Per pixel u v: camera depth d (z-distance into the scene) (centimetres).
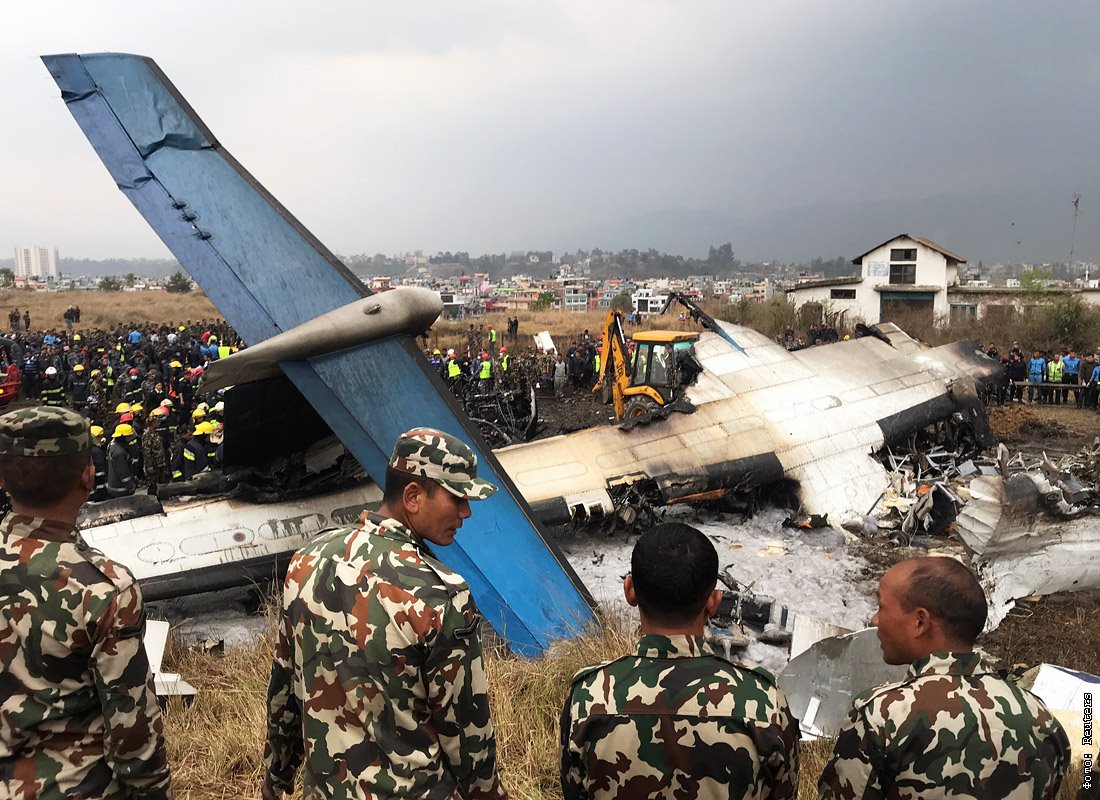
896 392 1245
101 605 240
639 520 999
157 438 1298
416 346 726
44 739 238
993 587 697
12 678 236
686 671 225
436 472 263
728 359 1206
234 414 712
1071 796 379
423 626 240
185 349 2641
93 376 2031
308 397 661
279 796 291
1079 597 741
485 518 664
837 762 237
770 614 691
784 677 524
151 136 730
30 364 2227
